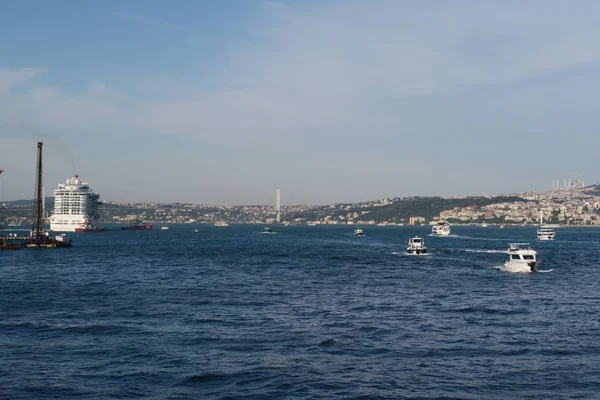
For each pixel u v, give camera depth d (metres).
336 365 37.56
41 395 31.94
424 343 43.59
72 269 106.81
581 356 39.88
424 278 91.31
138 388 33.03
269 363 37.91
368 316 55.00
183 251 169.50
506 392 32.50
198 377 34.88
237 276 94.56
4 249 164.75
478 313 56.94
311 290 75.25
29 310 58.59
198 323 51.28
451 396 31.86
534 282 85.94
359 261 129.25
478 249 178.00
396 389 32.88
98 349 41.59
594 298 68.19
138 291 74.25
